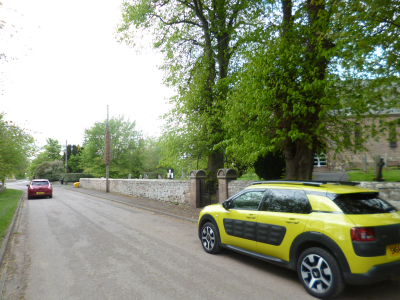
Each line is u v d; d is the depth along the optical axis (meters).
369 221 3.25
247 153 8.84
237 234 4.87
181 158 16.75
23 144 22.53
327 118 7.62
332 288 3.30
